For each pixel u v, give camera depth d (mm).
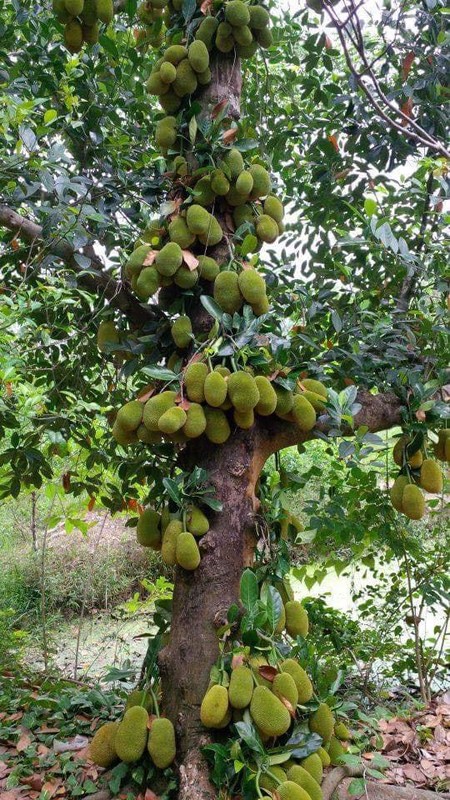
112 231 3654
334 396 2725
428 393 3111
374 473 4059
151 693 2781
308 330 3346
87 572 6945
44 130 2984
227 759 2447
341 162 4047
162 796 2602
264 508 3014
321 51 3951
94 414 4379
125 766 2688
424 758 3387
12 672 4543
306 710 2633
